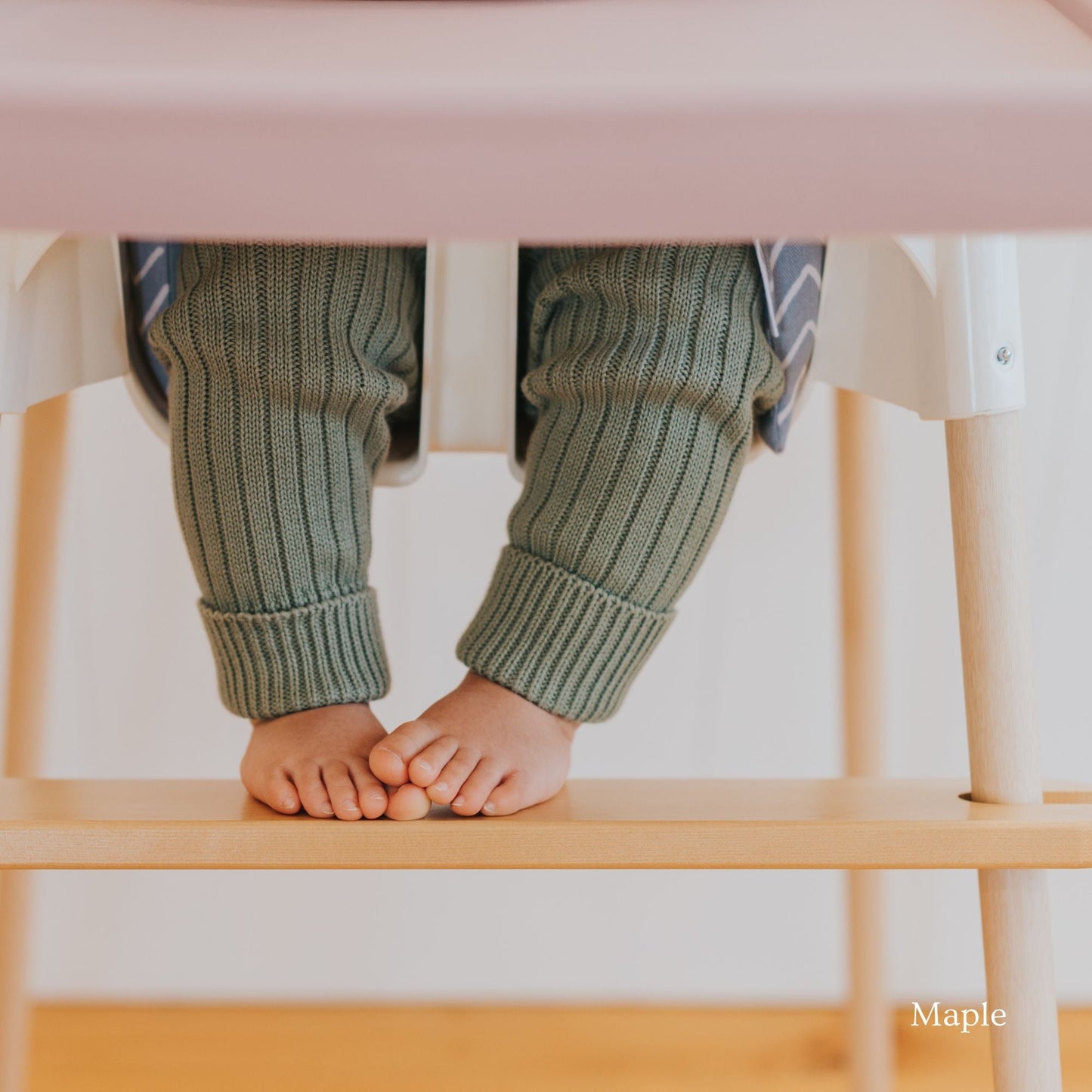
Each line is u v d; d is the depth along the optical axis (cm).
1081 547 105
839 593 88
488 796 51
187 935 103
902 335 57
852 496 87
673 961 105
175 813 49
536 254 68
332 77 19
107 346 62
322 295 57
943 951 104
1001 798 52
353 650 57
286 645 56
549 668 56
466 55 21
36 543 82
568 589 56
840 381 62
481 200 20
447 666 104
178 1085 88
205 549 56
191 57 20
